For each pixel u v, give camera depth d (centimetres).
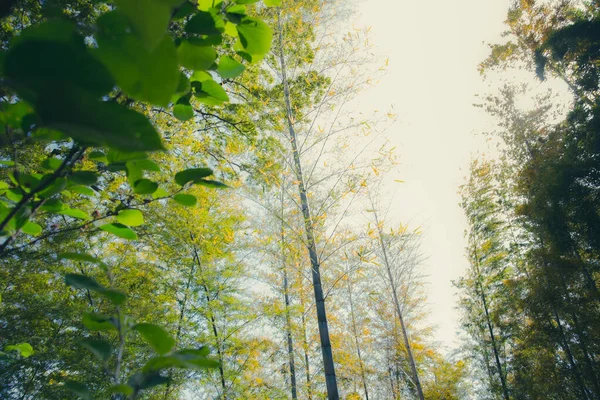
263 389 732
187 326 666
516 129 1212
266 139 492
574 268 854
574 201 822
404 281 1265
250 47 62
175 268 718
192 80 67
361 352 1326
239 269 779
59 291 600
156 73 27
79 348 526
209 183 62
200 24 52
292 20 500
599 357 875
